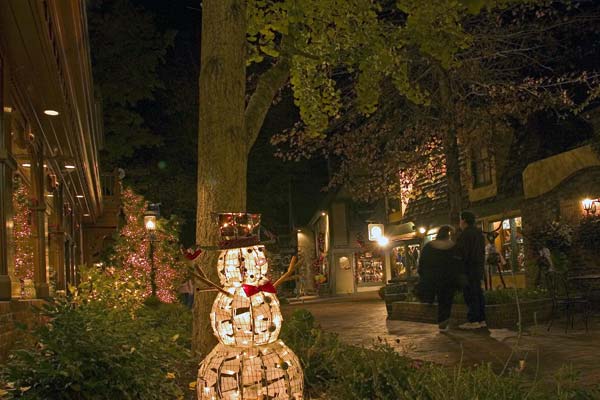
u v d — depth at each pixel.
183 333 8.54
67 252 17.31
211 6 7.16
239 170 6.96
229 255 4.02
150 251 17.84
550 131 18.77
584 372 6.33
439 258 10.54
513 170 19.27
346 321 14.38
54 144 11.93
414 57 14.21
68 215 17.22
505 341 8.84
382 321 13.69
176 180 33.91
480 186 20.89
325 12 9.29
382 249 34.50
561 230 15.97
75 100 9.66
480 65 15.04
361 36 9.55
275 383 3.94
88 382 4.64
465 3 3.32
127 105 32.94
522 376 5.52
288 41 8.52
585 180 15.92
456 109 14.95
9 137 7.75
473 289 10.42
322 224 43.06
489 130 16.31
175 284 20.64
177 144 34.38
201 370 4.09
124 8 28.02
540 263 15.08
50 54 7.45
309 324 7.96
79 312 5.41
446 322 10.59
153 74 29.36
